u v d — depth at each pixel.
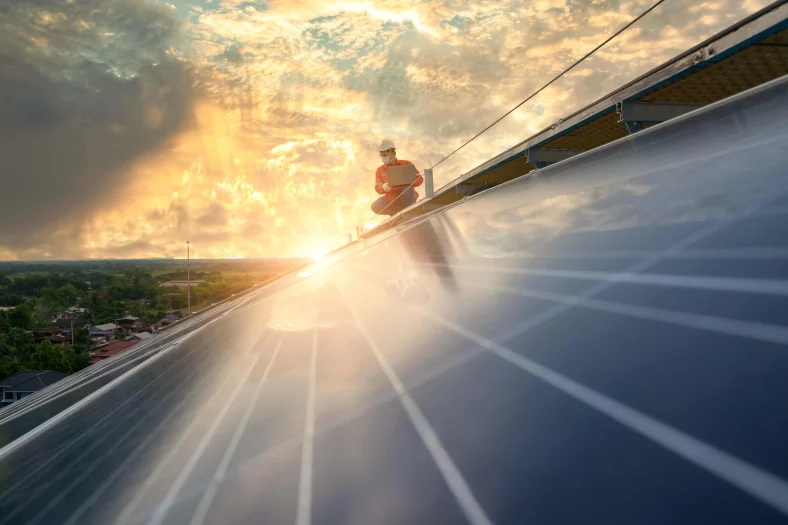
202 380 0.51
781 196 0.35
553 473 0.21
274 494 0.26
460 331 0.44
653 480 0.18
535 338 0.35
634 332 0.29
